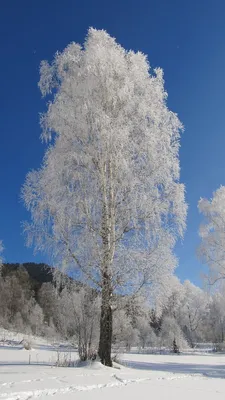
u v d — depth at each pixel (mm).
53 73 12828
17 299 67875
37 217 11008
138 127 11922
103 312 11008
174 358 24047
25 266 87500
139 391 6688
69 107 11758
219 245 27719
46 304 56875
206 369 14281
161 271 10836
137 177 11445
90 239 10719
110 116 11562
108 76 11867
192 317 52375
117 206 11281
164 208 11305
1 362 13508
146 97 12281
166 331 40375
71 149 11422
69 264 10742
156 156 11656
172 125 12500
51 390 6109
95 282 10875
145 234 11156
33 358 16188
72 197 10953
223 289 27359
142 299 11016
